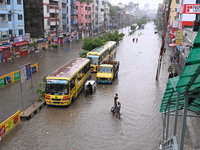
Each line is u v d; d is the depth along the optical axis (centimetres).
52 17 5316
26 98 1822
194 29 2197
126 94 2008
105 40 4434
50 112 1583
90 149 1133
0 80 2094
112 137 1250
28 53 4197
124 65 3297
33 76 2531
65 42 6156
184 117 547
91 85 1962
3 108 1609
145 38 7856
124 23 16738
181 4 3903
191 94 574
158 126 1383
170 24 5978
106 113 1579
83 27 7462
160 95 1986
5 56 3462
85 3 7438
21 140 1206
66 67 1958
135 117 1518
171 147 713
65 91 1631
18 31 3822
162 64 3378
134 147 1152
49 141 1203
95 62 2825
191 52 425
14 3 3634
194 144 1150
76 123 1418
